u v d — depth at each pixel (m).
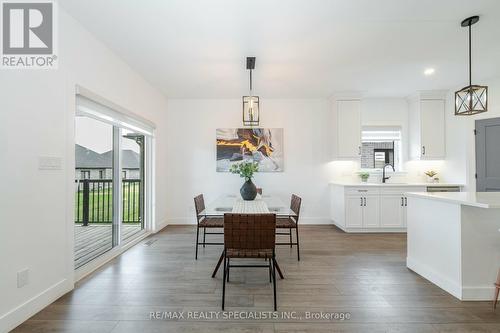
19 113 1.83
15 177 1.79
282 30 2.56
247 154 4.96
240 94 4.74
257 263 2.97
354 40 2.77
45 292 2.02
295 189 4.98
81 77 2.46
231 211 2.57
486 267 2.12
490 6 2.20
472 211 2.12
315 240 3.91
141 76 3.80
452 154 4.50
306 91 4.59
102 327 1.76
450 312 1.94
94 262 2.78
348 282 2.46
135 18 2.34
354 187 4.34
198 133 5.01
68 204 2.28
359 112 4.67
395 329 1.74
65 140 2.25
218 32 2.59
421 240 2.63
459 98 2.54
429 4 2.17
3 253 1.70
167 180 4.97
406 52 3.06
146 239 3.95
